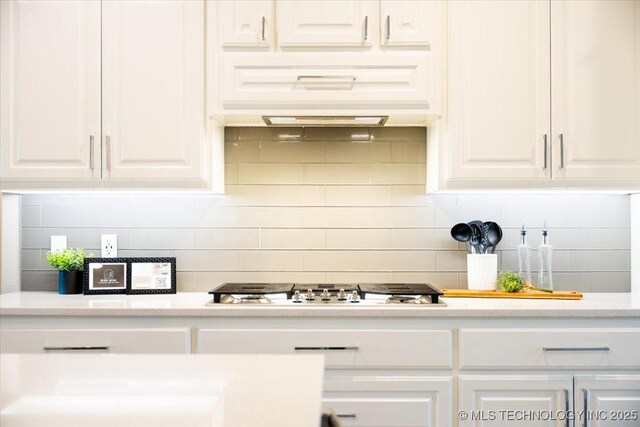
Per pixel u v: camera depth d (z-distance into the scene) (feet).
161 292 8.99
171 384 3.70
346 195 9.48
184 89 8.25
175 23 8.25
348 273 9.49
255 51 8.19
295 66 8.11
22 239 9.49
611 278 9.45
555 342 7.32
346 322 7.37
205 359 4.43
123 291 8.95
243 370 4.08
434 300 7.77
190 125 8.24
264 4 8.16
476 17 8.23
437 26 8.15
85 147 8.27
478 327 7.36
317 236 9.49
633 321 7.41
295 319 7.39
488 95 8.21
